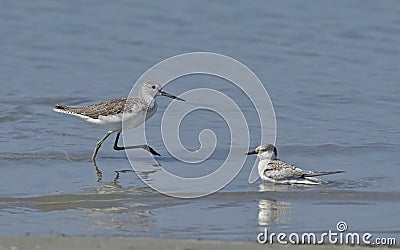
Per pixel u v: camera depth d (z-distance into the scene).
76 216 13.17
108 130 18.16
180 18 28.84
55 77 23.08
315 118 19.88
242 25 28.34
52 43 26.03
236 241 11.88
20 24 27.53
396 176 15.59
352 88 22.42
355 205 13.94
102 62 24.58
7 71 23.44
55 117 19.62
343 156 17.05
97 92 21.98
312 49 26.12
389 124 19.42
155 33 27.33
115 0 30.33
